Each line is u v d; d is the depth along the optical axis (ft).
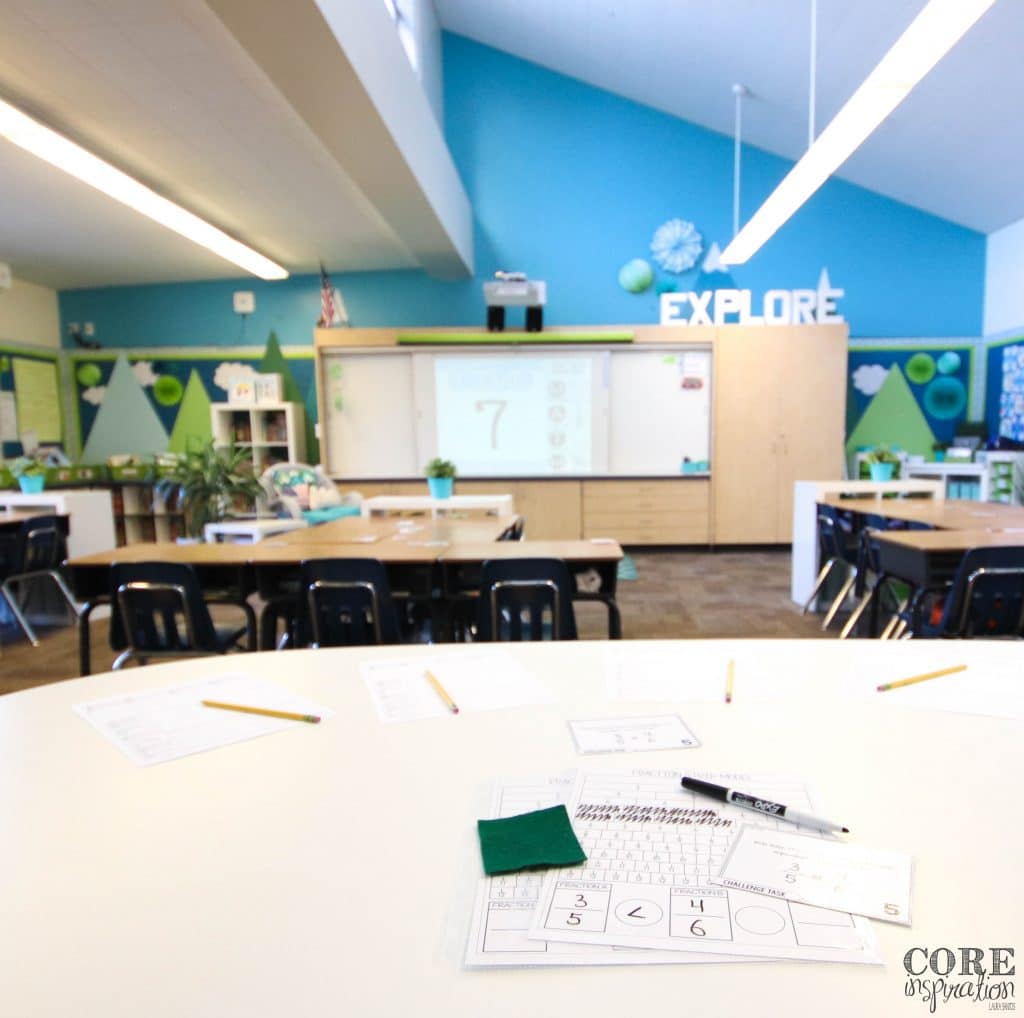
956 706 2.89
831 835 1.94
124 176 12.41
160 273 21.97
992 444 20.65
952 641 3.80
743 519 21.40
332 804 2.17
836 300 21.98
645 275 21.99
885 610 11.78
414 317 22.82
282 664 3.60
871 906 1.64
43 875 1.82
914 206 21.47
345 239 19.34
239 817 2.10
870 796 2.15
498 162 22.13
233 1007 1.38
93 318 23.31
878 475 13.96
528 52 21.18
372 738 2.67
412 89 13.76
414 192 14.78
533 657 3.67
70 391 23.34
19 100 11.60
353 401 21.98
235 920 1.64
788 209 14.03
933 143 17.38
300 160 14.12
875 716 2.80
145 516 22.43
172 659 7.97
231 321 23.17
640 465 21.81
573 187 22.15
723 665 3.46
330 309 22.03
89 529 14.25
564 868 1.81
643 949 1.52
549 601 7.25
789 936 1.56
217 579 9.29
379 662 3.61
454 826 2.03
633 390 21.59
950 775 2.29
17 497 13.79
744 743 2.56
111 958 1.52
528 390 21.59
